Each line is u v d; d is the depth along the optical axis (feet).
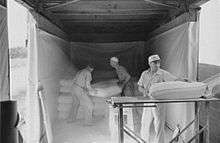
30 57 13.71
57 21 21.16
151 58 13.78
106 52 30.86
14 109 3.49
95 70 29.89
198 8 13.09
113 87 21.50
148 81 14.11
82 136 17.04
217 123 12.22
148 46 28.73
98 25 26.66
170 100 10.36
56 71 20.43
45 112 14.29
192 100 10.39
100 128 18.99
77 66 30.53
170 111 16.66
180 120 14.48
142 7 18.08
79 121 21.18
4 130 3.41
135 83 23.07
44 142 14.99
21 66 32.22
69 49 29.37
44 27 15.80
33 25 13.70
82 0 15.89
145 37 30.58
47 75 16.70
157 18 22.66
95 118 21.65
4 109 3.42
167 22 18.94
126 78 21.20
